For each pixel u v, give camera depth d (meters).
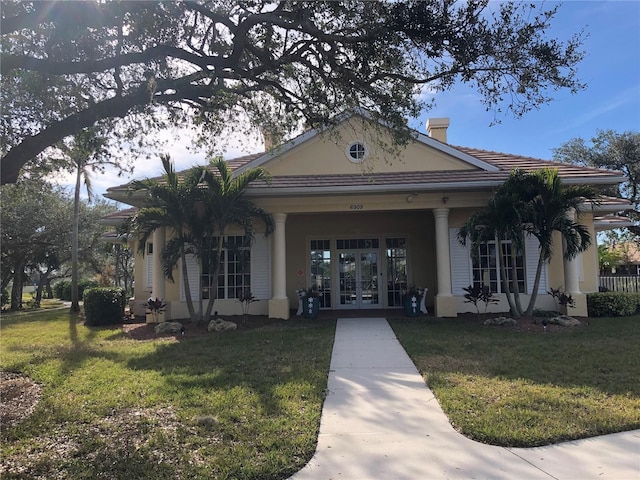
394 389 6.40
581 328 11.08
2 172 5.85
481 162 14.31
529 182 11.35
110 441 4.69
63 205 30.30
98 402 5.93
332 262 16.75
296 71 8.30
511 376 6.82
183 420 5.18
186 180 12.18
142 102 6.79
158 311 13.19
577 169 13.70
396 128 7.66
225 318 13.84
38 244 29.67
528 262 14.09
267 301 14.71
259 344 9.79
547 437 4.51
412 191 13.29
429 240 16.53
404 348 9.16
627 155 28.56
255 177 12.28
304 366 7.66
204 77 7.29
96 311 14.12
